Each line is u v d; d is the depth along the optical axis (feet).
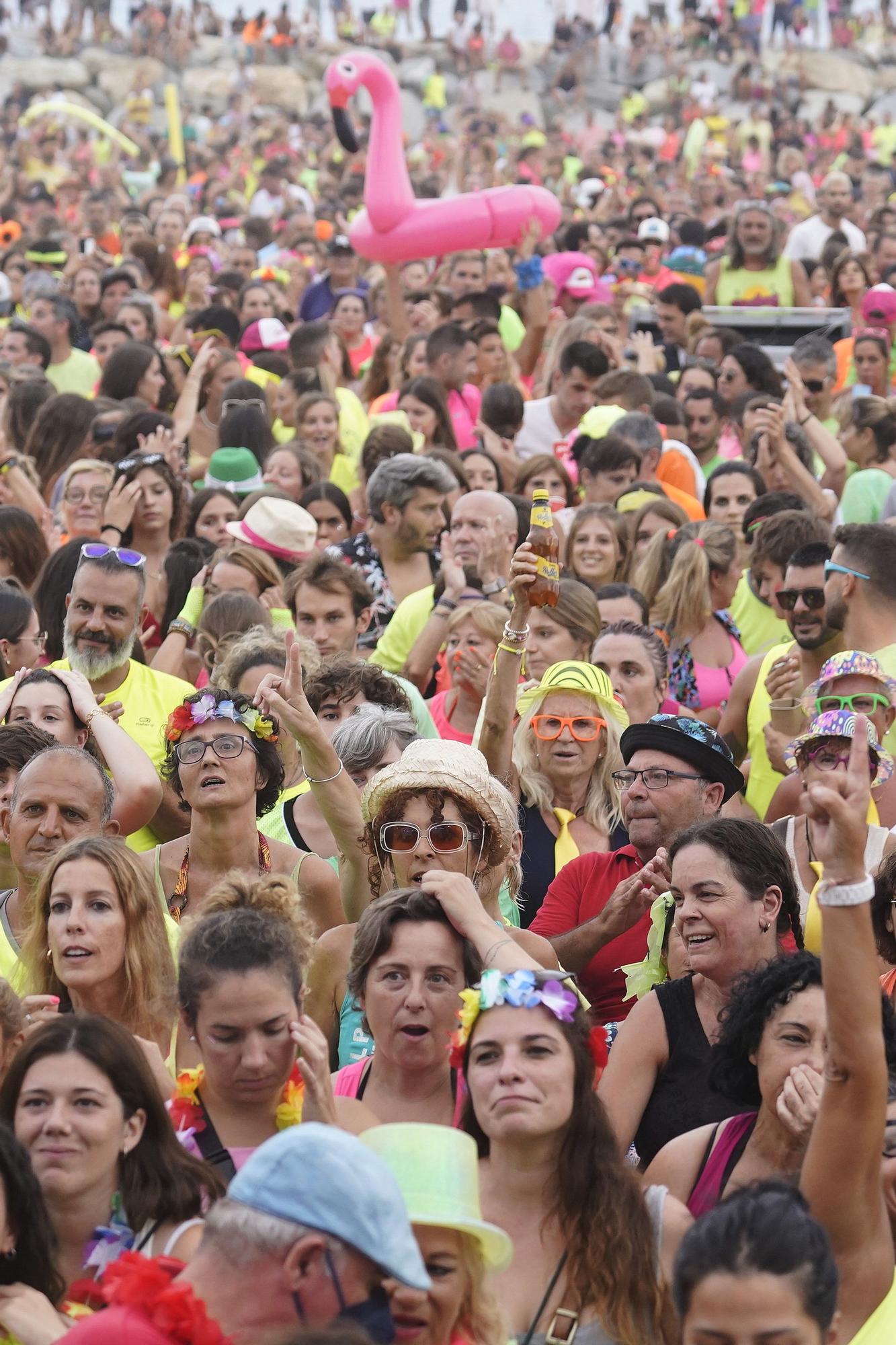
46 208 342.64
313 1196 40.45
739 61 532.73
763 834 65.26
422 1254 46.98
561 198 370.94
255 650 87.71
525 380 184.85
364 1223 40.34
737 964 63.52
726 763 76.23
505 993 53.16
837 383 178.29
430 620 104.83
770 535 106.93
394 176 190.39
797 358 157.99
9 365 168.25
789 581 90.79
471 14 540.93
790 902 65.46
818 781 48.78
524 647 75.61
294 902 62.54
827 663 78.18
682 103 506.48
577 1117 52.95
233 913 57.52
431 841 66.85
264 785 73.56
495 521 106.93
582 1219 52.26
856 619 86.79
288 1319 40.09
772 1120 55.88
